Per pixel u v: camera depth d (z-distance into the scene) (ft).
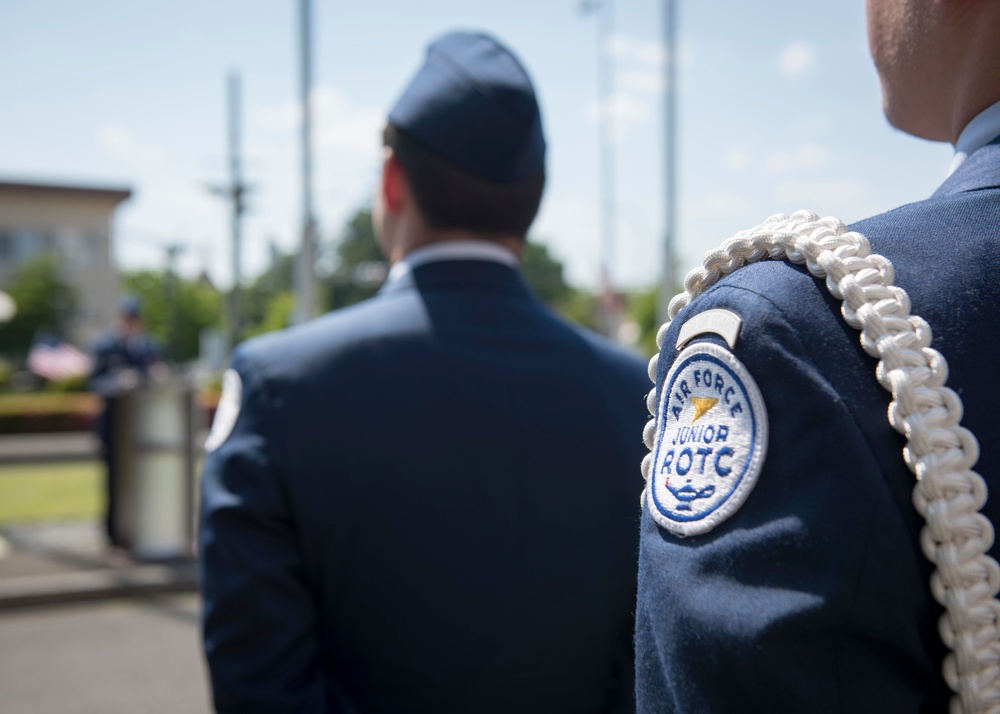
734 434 1.84
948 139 2.35
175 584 19.69
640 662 1.98
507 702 4.25
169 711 14.02
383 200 5.17
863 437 1.74
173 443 20.93
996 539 1.70
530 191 4.96
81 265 129.08
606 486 4.56
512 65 4.99
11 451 44.47
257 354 4.48
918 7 2.18
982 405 1.76
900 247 1.94
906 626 1.69
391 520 4.22
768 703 1.68
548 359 4.74
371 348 4.49
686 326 2.03
